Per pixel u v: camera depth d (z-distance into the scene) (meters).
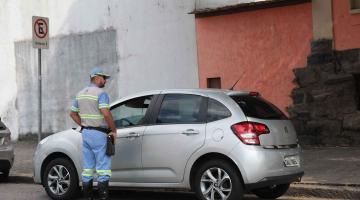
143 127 8.48
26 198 9.59
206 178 7.86
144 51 15.98
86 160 8.41
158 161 8.23
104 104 8.25
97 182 8.41
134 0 16.11
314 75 13.27
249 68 14.20
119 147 8.62
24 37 18.41
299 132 13.45
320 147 13.01
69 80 17.61
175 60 15.41
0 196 9.85
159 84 15.72
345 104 12.92
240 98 8.12
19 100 18.62
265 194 8.88
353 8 12.93
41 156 9.43
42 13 18.03
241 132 7.60
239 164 7.52
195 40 15.04
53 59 17.92
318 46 13.25
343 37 12.99
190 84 15.14
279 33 13.76
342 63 12.98
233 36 14.41
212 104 8.05
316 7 13.26
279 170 7.70
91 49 17.06
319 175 9.69
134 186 8.49
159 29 15.68
